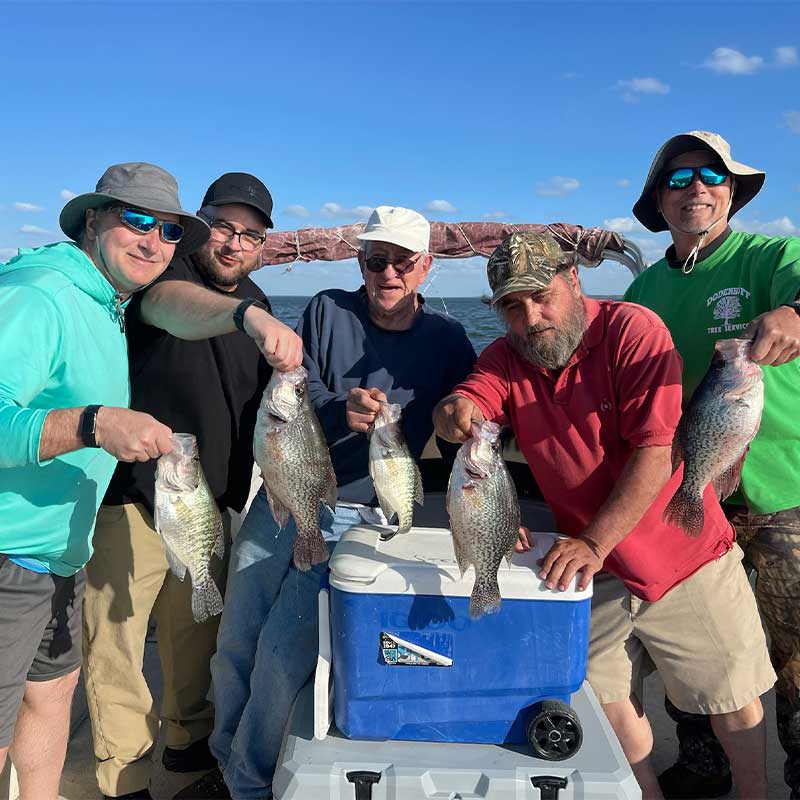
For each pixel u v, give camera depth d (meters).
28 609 2.62
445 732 2.45
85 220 2.76
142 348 3.32
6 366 2.27
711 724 3.24
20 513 2.52
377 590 2.38
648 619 3.01
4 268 2.58
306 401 2.77
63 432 2.19
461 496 2.37
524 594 2.38
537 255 2.65
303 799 2.30
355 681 2.43
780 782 3.42
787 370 3.14
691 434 2.72
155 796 3.44
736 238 3.43
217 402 3.42
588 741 2.44
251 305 2.74
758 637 3.00
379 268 3.24
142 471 3.26
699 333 3.49
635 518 2.58
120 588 3.30
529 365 2.90
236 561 3.35
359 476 3.27
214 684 3.34
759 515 3.21
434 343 3.42
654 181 3.64
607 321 2.82
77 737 3.81
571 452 2.83
